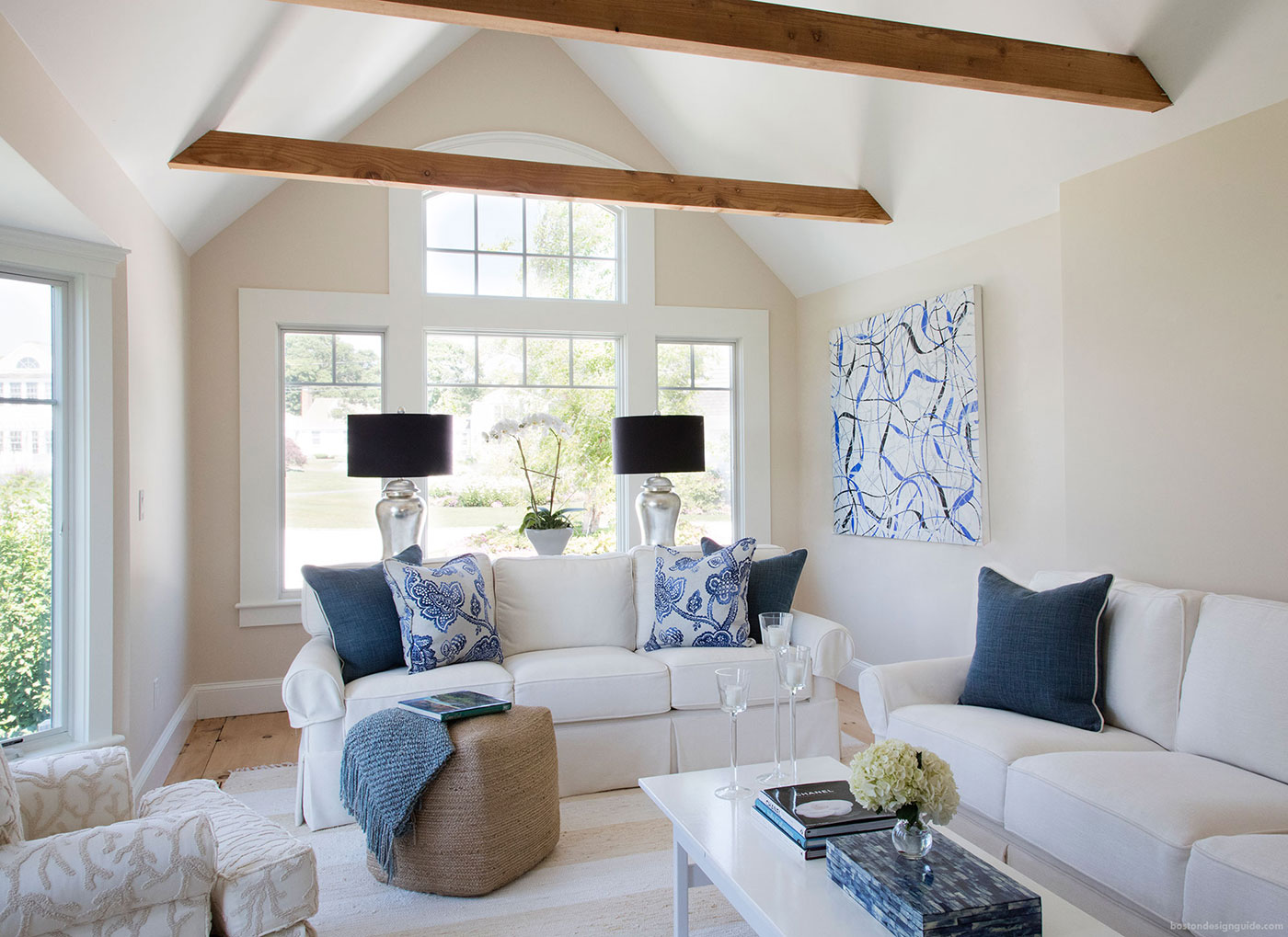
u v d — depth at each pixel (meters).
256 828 1.83
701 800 2.02
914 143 3.60
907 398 4.12
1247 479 2.53
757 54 2.36
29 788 1.75
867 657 4.54
